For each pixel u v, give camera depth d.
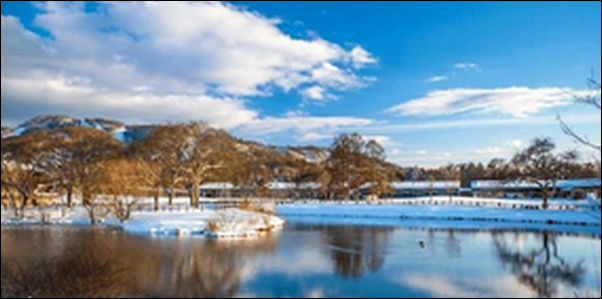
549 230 49.19
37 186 66.06
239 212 54.38
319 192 102.12
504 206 71.50
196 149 66.19
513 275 26.70
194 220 47.91
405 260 31.22
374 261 30.77
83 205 57.50
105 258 30.34
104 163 58.97
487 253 34.09
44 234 41.88
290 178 112.81
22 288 23.06
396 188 116.50
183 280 25.20
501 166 108.50
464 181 118.94
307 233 46.00
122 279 25.16
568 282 24.97
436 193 115.12
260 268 28.36
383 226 53.88
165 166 65.69
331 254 33.41
